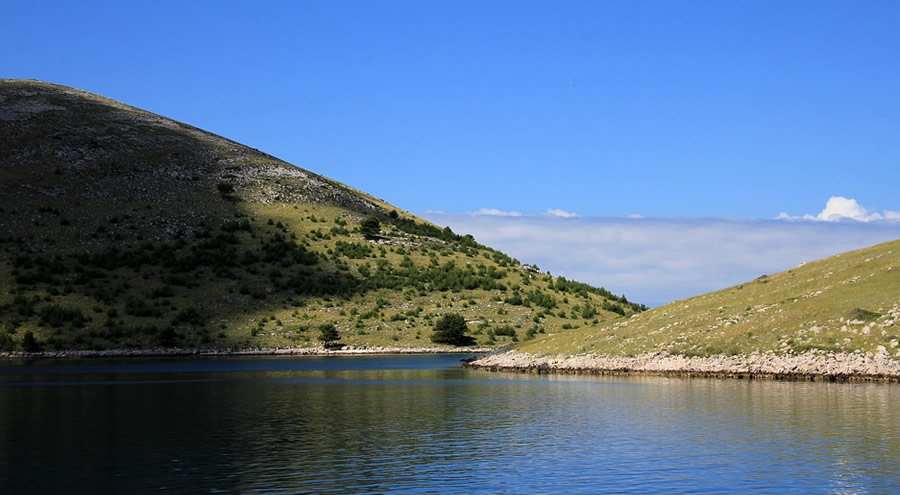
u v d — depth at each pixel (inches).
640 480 1696.6
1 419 2581.2
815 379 3225.9
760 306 3993.6
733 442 2053.4
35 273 7135.8
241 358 6023.6
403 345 6766.7
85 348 6087.6
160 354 6131.9
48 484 1691.7
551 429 2311.8
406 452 2001.7
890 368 3134.8
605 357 4065.0
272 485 1678.2
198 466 1851.6
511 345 5521.7
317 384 3762.3
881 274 3831.2
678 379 3494.1
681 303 4680.1
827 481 1662.2
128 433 2297.0
